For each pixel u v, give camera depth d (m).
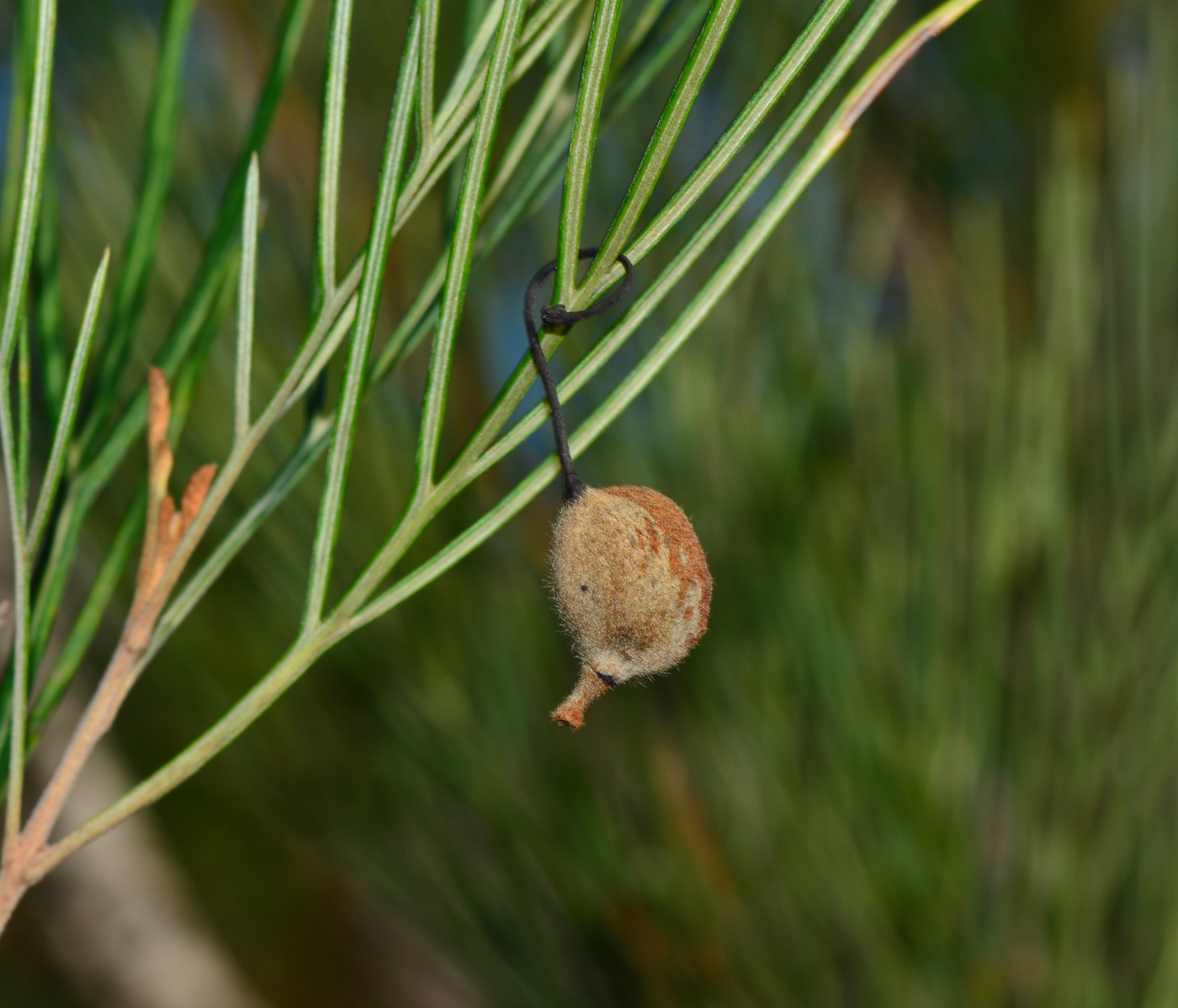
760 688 0.37
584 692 0.29
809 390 0.37
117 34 0.36
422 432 0.28
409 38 0.27
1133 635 0.36
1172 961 0.36
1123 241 0.37
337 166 0.28
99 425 0.30
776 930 0.37
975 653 0.37
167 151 0.30
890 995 0.37
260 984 0.66
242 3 0.37
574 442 0.28
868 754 0.37
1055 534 0.36
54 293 0.30
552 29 0.29
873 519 0.37
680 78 0.27
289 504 0.37
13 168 0.29
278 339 0.37
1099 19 0.37
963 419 0.37
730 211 0.28
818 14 0.27
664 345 0.28
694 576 0.29
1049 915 0.36
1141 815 0.36
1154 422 0.36
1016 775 0.37
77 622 0.30
